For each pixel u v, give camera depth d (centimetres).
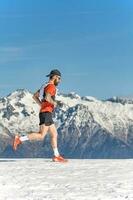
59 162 1888
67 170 1645
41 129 1962
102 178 1485
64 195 1262
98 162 1850
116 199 1212
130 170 1627
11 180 1475
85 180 1458
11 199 1238
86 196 1247
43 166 1750
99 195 1254
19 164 1817
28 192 1314
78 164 1792
